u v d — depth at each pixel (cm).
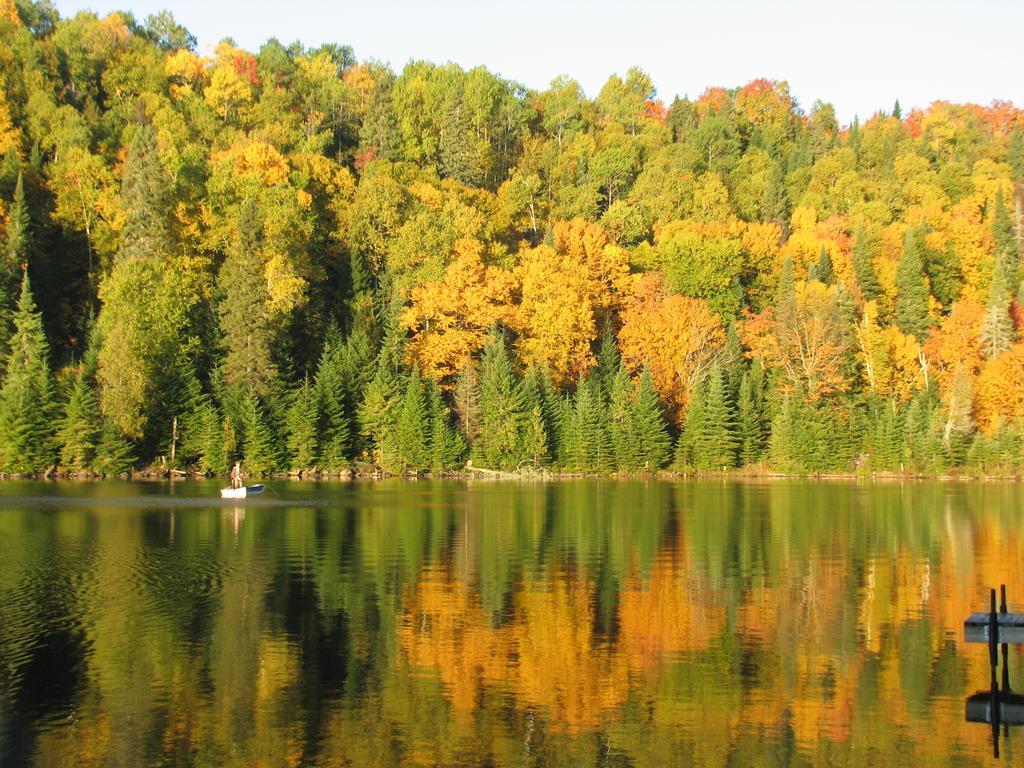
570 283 14125
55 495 8894
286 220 13325
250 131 17450
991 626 3122
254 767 2570
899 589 4494
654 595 4356
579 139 19525
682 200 17688
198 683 3142
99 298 12575
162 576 4691
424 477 12138
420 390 12181
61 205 13650
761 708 3000
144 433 11206
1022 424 12125
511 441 12162
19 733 2748
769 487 10750
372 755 2658
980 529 6575
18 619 3838
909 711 2973
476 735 2792
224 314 11994
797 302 13312
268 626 3781
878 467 12300
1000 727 2858
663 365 13762
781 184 18788
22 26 16788
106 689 3084
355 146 19238
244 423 11319
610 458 12388
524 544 5788
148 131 13438
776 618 3969
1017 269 16262
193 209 13938
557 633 3725
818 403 12862
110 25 18488
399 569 4925
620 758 2666
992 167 19712
